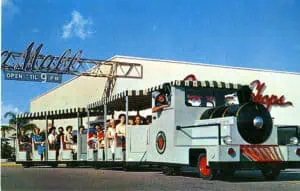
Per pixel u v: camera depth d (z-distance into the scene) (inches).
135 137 655.1
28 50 1277.1
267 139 481.7
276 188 404.5
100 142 765.9
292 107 1678.2
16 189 402.6
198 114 545.6
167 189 392.2
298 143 497.7
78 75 1344.7
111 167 778.8
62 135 885.2
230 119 473.4
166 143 557.3
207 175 491.5
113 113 850.8
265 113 483.2
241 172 652.1
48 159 885.8
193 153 514.6
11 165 1044.5
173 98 543.5
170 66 1466.5
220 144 471.2
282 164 483.2
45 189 399.2
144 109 791.7
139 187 409.4
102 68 1428.4
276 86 1654.8
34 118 943.0
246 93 482.3
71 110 872.9
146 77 1429.6
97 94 1494.8
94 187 412.8
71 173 632.4
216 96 558.6
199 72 1507.1
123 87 1396.4
